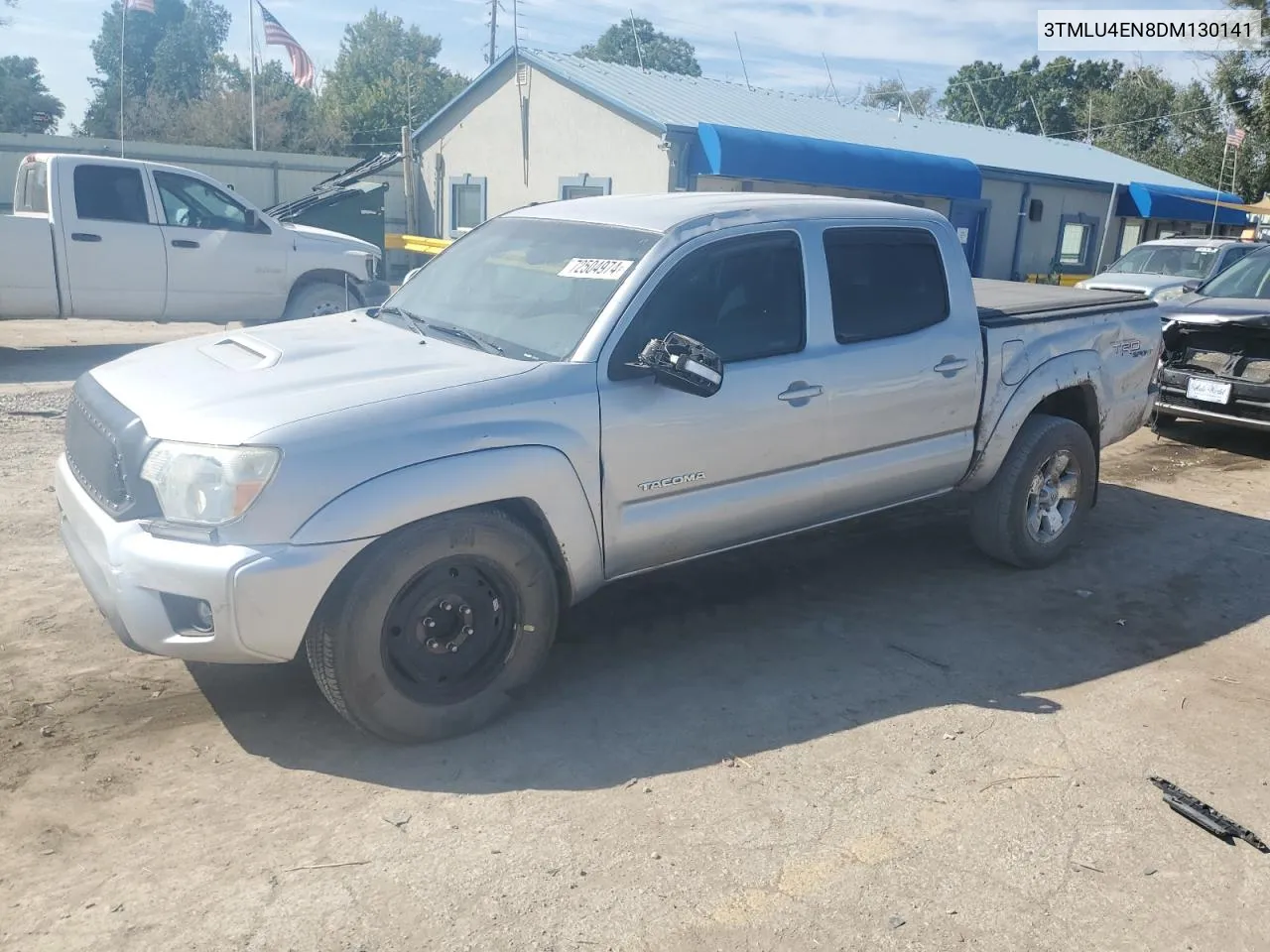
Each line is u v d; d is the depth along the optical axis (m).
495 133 20.52
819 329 4.54
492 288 4.52
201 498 3.28
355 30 64.12
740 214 4.41
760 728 3.90
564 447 3.75
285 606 3.26
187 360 4.09
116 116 58.03
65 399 9.27
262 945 2.69
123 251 10.98
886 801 3.45
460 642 3.69
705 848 3.16
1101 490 7.56
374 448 3.38
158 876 2.94
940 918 2.90
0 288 10.47
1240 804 3.53
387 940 2.72
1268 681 4.48
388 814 3.27
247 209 11.80
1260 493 7.61
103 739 3.64
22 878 2.91
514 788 3.44
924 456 5.02
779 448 4.41
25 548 5.38
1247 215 27.88
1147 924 2.92
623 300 3.98
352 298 12.60
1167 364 8.81
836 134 19.48
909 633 4.84
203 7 60.22
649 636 4.71
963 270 5.17
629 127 17.19
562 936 2.77
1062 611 5.17
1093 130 48.41
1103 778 3.65
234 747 3.63
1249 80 38.03
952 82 58.16
